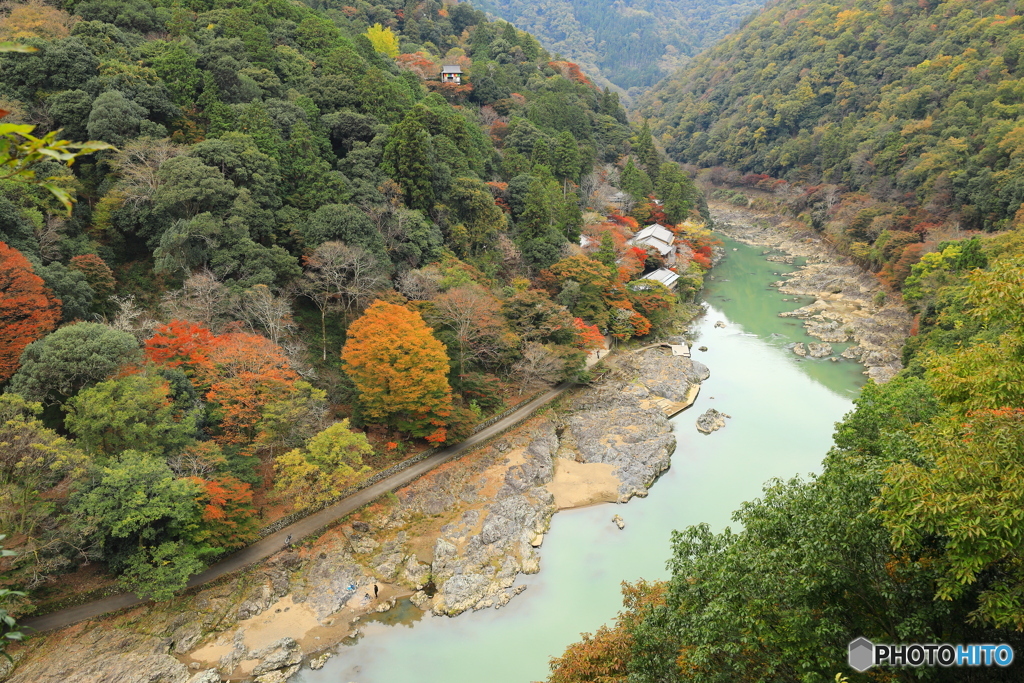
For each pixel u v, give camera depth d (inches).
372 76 3228.3
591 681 982.4
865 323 3430.1
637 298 3223.4
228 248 2148.1
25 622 1413.6
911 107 5187.0
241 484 1625.2
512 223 3329.2
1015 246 2746.1
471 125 3794.3
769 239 5492.1
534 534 1889.8
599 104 6003.9
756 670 737.6
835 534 671.1
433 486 2006.6
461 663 1481.3
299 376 2065.7
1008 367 751.7
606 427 2465.6
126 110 2231.8
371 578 1708.9
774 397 2751.0
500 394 2502.5
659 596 1106.7
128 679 1363.2
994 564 646.5
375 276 2333.9
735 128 7194.9
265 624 1553.9
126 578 1444.4
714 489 2130.9
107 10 2842.0
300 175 2524.6
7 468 1365.7
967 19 5531.5
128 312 1877.5
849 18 6870.1
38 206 1975.9
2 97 2162.9
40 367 1510.8
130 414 1519.4
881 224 4210.1
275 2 3676.2
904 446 817.5
